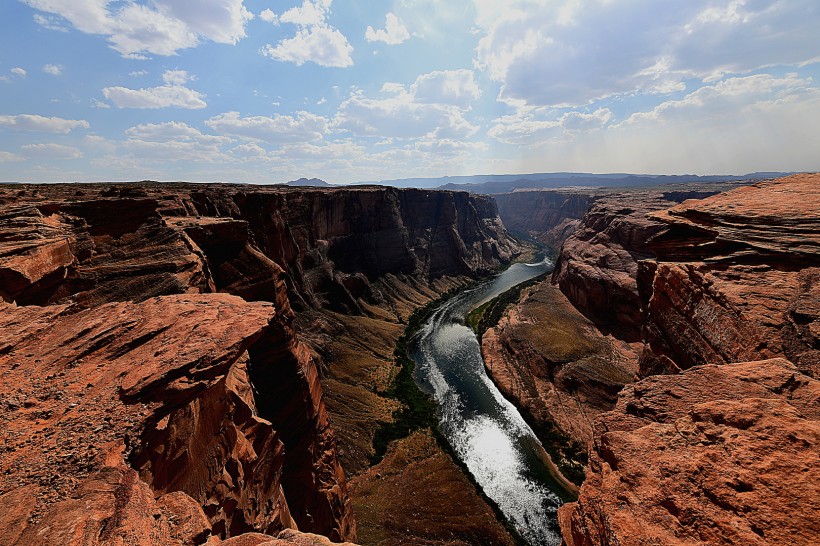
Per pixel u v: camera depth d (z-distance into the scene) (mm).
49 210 25016
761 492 6586
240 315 16031
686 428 8891
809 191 27234
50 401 10922
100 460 9219
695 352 20438
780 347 13711
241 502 17141
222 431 16859
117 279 22359
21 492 8016
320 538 7887
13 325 14570
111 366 12586
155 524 7867
